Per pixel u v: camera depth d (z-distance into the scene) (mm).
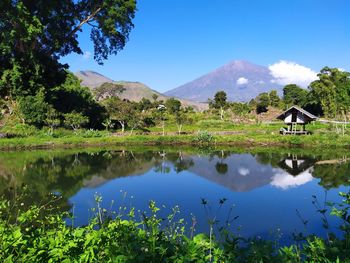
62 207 12438
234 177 18609
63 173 19859
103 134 41656
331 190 15211
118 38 44156
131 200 13812
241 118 63281
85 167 22078
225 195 14633
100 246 3857
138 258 3477
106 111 49125
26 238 4137
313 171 20016
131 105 49031
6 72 40031
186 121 57281
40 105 40844
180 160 25156
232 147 34062
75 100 47906
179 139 37344
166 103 74312
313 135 36781
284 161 24234
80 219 10898
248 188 15938
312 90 68500
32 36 35000
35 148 33250
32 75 42281
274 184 16641
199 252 3629
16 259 3703
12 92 41719
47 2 37719
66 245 3748
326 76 65500
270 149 32031
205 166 22344
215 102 76250
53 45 42219
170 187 16250
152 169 21312
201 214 11609
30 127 40500
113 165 22812
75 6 42062
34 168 21594
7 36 34531
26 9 34406
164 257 3605
